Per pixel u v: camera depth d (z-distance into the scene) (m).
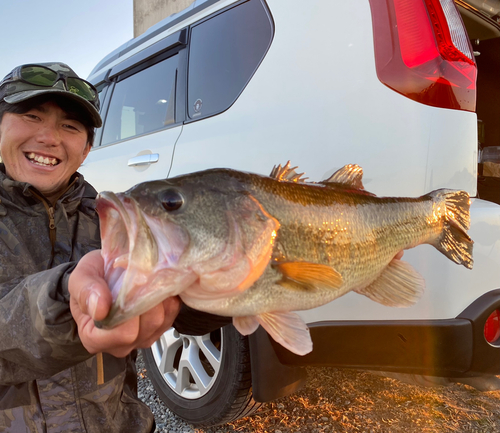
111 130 3.54
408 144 1.62
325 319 1.73
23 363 1.03
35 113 1.45
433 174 1.59
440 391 2.59
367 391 2.60
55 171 1.51
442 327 1.55
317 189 1.29
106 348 0.87
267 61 2.11
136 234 0.89
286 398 2.53
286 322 1.16
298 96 1.93
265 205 1.14
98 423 1.36
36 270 1.30
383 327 1.62
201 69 2.56
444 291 1.58
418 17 1.64
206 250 1.03
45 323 0.93
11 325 0.99
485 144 3.70
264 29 2.18
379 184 1.65
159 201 1.01
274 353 1.85
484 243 1.62
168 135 2.65
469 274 1.59
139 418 1.52
